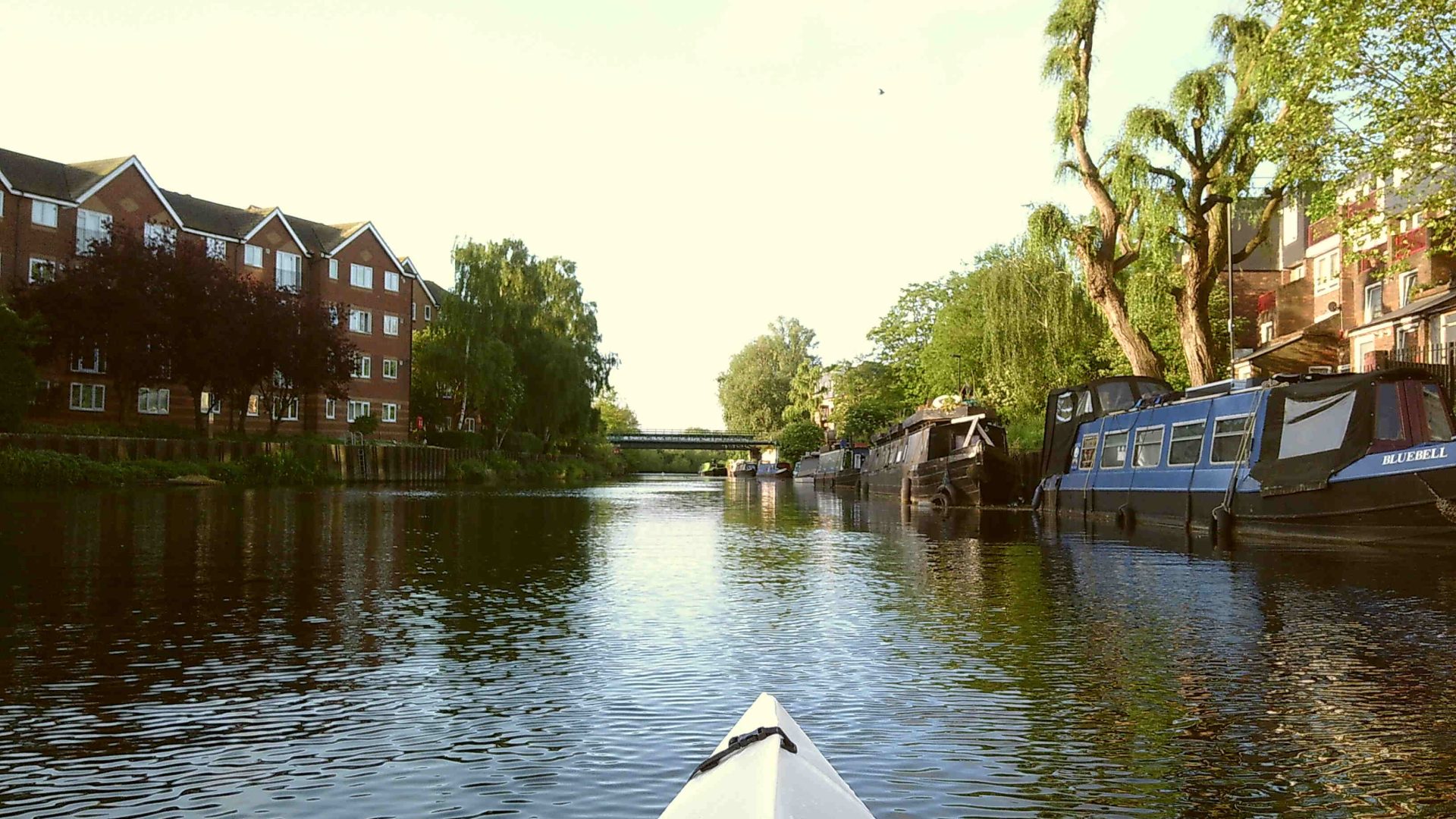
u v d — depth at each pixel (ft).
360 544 61.41
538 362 251.80
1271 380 69.15
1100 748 20.70
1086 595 42.27
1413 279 118.93
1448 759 19.81
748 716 15.02
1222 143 94.53
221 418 194.49
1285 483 64.34
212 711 23.53
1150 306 109.19
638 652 30.27
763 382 431.02
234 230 199.31
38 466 122.31
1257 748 20.63
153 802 17.76
